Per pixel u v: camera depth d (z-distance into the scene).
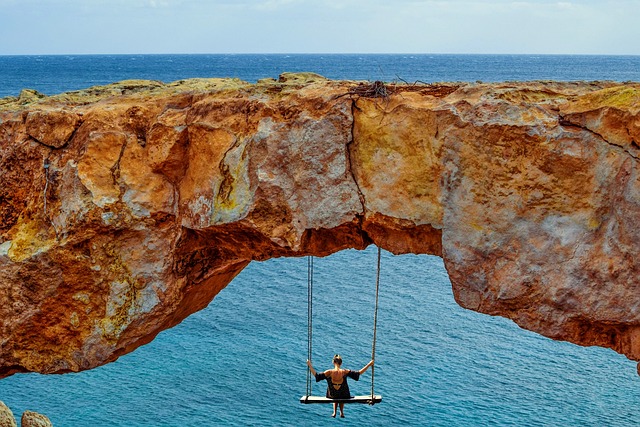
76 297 14.57
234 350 37.12
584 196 11.79
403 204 12.78
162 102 14.60
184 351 36.94
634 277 11.52
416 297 45.00
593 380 35.19
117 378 34.25
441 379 34.81
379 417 31.66
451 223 12.54
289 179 13.23
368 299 44.47
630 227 11.48
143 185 14.23
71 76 192.62
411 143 12.64
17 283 14.59
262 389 33.62
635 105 11.40
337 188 13.03
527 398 33.53
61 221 14.38
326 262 52.16
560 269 11.96
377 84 13.13
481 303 12.60
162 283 14.42
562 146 11.74
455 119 12.26
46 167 14.57
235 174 13.47
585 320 12.05
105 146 14.33
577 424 31.39
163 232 14.33
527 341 39.22
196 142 13.87
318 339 38.50
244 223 13.45
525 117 11.95
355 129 12.96
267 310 42.31
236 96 14.02
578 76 187.75
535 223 12.08
